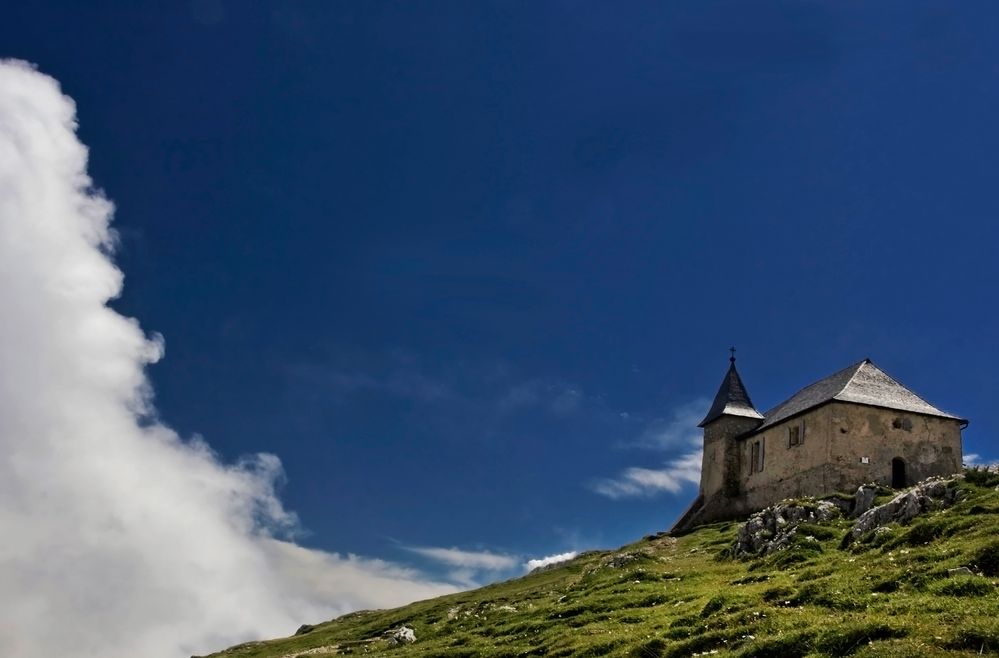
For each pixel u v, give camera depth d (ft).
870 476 221.05
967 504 125.59
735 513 269.85
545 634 125.59
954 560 96.07
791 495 238.48
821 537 150.41
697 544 209.36
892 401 230.89
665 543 224.94
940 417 229.45
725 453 277.44
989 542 95.81
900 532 126.72
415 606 260.21
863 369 243.60
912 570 97.25
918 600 84.84
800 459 237.45
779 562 138.41
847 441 223.51
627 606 132.36
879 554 117.80
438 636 167.32
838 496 175.01
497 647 127.75
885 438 225.15
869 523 141.90
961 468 226.38
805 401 248.32
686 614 109.81
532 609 158.81
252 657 236.22
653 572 158.30
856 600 91.91
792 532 153.07
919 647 70.85
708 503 272.31
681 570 158.71
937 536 114.93
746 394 293.23
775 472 250.57
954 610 79.20
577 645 108.99
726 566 155.74
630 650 97.86
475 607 205.67
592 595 148.77
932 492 137.90
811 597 98.22
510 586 241.76
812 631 80.89
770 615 93.76
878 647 72.90
